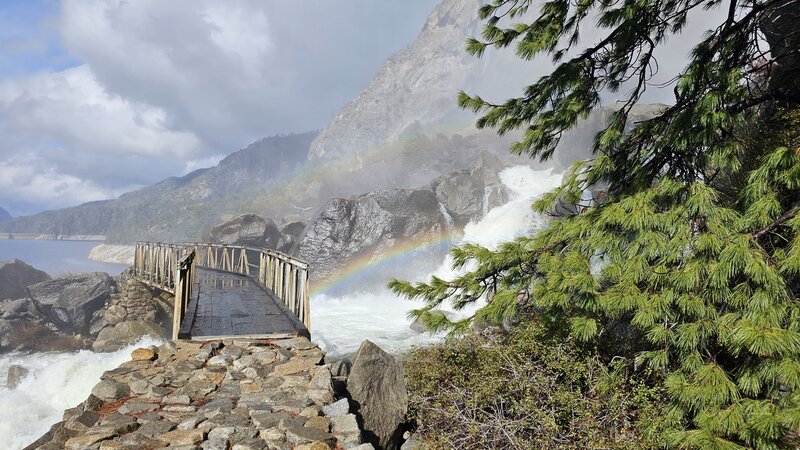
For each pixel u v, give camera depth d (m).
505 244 6.20
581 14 5.82
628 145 6.32
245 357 6.95
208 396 5.68
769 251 4.77
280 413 5.14
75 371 15.05
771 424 4.09
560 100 6.37
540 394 6.13
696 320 4.79
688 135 5.38
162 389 5.80
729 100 5.27
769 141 6.12
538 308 6.80
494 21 6.26
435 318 6.12
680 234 4.79
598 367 5.98
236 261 31.03
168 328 23.94
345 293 26.52
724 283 4.56
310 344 7.77
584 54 6.09
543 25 6.01
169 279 20.53
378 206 28.25
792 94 5.66
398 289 6.35
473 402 6.28
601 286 5.53
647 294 5.04
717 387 4.49
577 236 5.85
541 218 26.00
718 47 5.71
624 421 5.48
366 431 6.25
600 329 5.92
